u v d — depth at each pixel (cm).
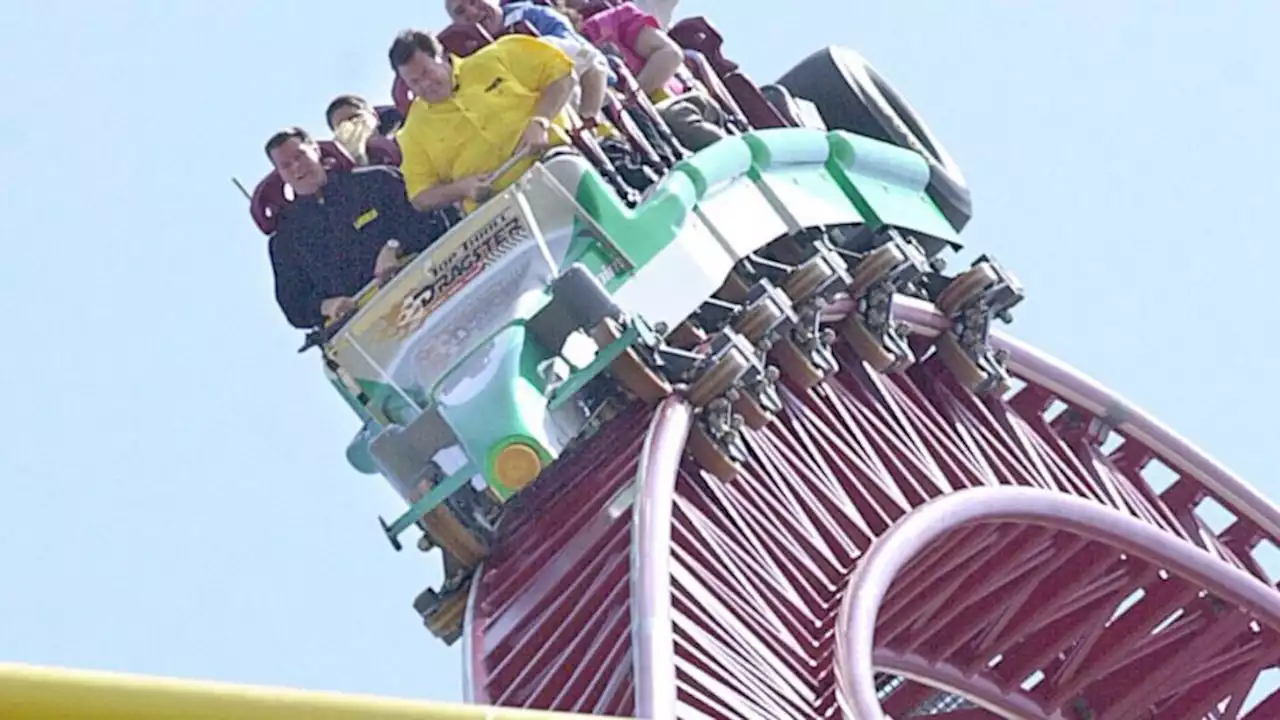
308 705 2566
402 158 7438
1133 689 9650
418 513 7025
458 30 7725
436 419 6844
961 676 9094
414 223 7425
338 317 7250
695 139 8488
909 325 9094
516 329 6938
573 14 8769
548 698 6750
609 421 7650
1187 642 9606
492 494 7350
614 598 6775
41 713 2488
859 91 9631
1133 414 10256
